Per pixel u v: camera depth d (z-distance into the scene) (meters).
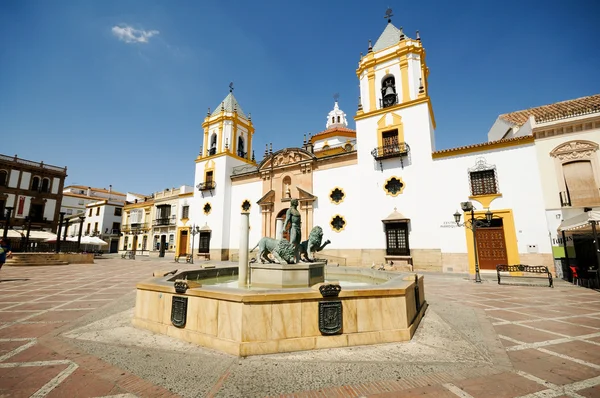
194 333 4.23
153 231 34.34
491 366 3.53
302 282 6.31
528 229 14.13
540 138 14.55
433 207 16.70
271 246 6.83
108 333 4.73
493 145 15.48
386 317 4.39
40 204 36.78
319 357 3.71
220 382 3.06
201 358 3.68
